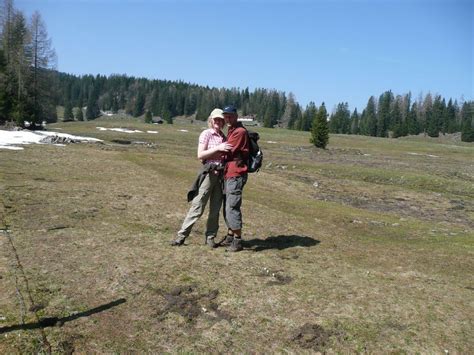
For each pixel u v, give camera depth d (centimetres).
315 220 1107
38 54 5731
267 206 1237
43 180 1367
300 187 1986
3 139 2816
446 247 892
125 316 486
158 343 442
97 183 1367
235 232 697
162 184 1444
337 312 516
